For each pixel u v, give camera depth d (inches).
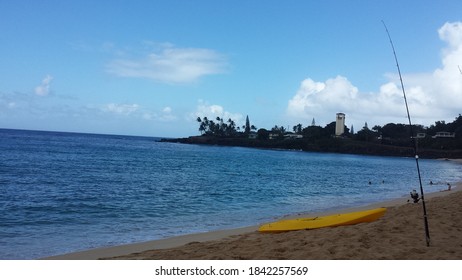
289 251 318.0
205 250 351.3
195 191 1115.3
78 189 1046.4
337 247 316.5
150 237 505.7
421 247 308.7
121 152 3235.7
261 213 730.8
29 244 460.8
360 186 1492.4
